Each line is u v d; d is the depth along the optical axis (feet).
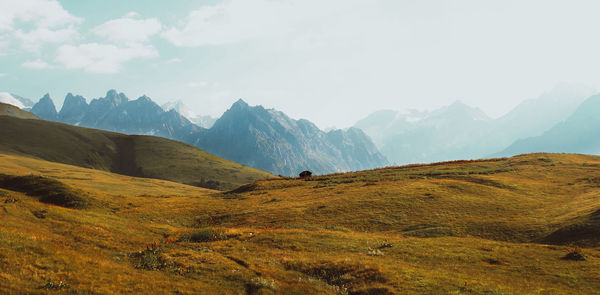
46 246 61.67
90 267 57.06
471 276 68.33
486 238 113.60
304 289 61.26
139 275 58.54
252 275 65.72
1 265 48.19
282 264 78.74
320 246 98.27
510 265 77.36
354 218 143.84
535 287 61.36
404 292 58.34
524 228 116.88
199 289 55.57
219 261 73.67
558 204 144.15
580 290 60.03
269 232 115.65
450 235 116.67
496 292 57.06
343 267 74.64
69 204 162.91
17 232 67.10
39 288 44.60
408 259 84.12
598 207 116.16
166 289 53.42
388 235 119.24
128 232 101.50
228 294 55.11
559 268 72.49
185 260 71.97
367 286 62.44
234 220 161.48
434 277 65.92
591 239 93.15
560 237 101.71
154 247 81.92
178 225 162.50
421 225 129.29
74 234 81.76
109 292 47.67
